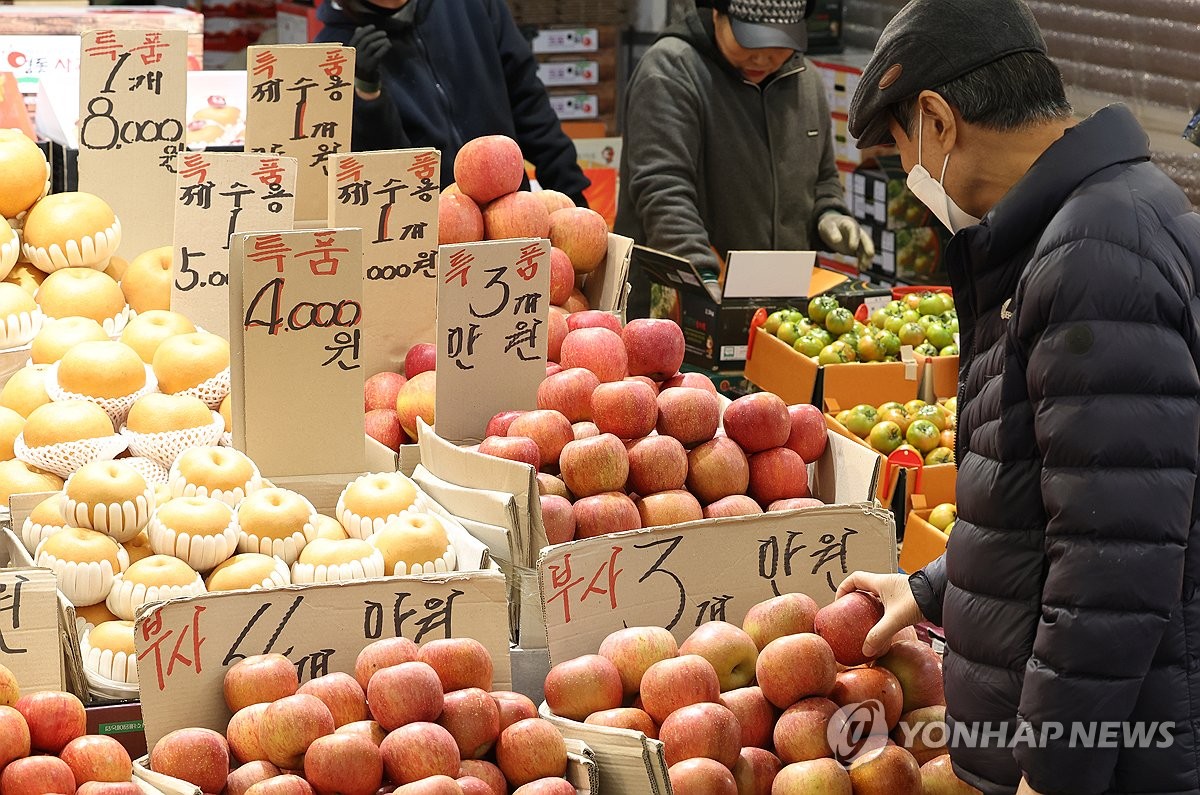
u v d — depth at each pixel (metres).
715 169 4.52
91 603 1.94
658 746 1.68
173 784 1.57
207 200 2.65
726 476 2.22
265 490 2.10
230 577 1.93
